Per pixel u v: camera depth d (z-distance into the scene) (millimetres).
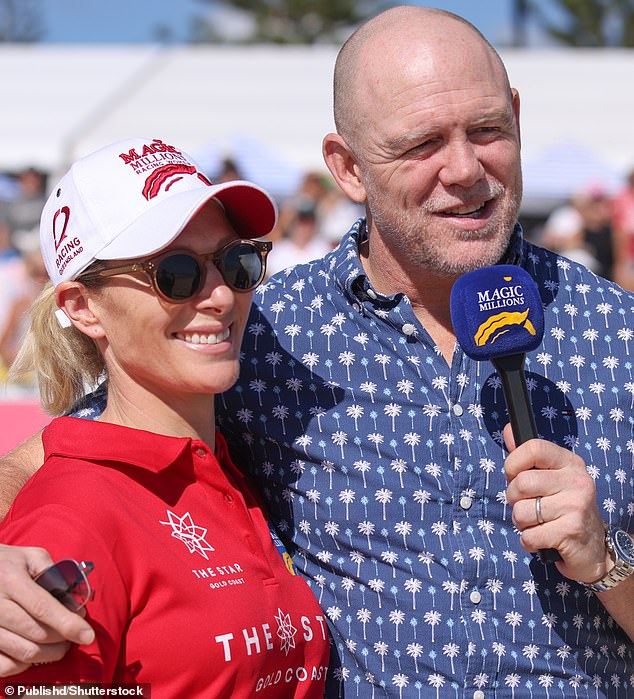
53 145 7785
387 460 2146
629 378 2195
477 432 2139
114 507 1685
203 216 1850
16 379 2176
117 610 1591
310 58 8109
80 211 1828
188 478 1847
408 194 2121
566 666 2070
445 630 2047
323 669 1950
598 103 8008
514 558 2078
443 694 2035
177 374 1825
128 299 1798
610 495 2127
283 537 2223
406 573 2092
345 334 2248
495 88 2094
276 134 7930
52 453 1804
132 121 7879
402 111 2088
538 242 8023
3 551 1481
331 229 7895
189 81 8047
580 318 2244
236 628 1713
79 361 2076
